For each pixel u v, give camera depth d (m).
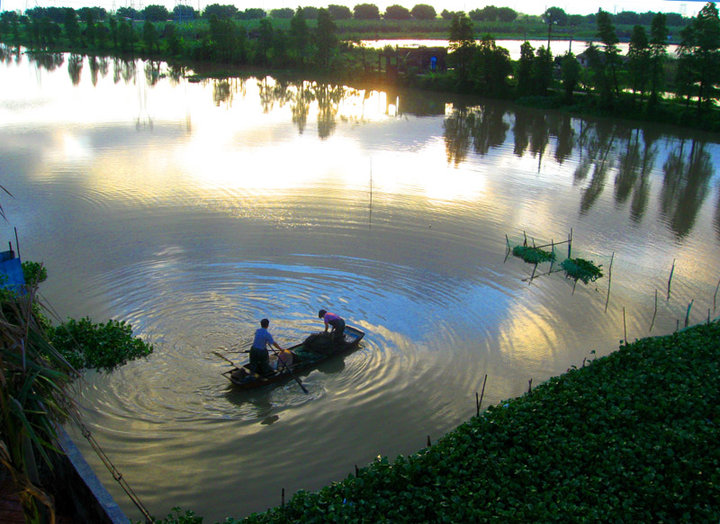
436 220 26.89
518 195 31.72
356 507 9.83
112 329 16.11
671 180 36.22
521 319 18.42
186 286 19.44
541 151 43.28
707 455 11.21
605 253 24.23
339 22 182.88
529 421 12.25
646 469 10.70
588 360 15.27
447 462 10.95
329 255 22.36
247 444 12.90
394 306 18.84
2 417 7.30
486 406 14.33
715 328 16.81
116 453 12.45
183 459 12.39
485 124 54.12
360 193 30.34
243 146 40.06
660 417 12.53
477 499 9.97
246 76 86.69
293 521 9.56
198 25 154.75
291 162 36.09
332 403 14.39
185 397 14.25
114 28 115.88
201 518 9.70
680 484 10.38
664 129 53.94
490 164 38.50
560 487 10.31
